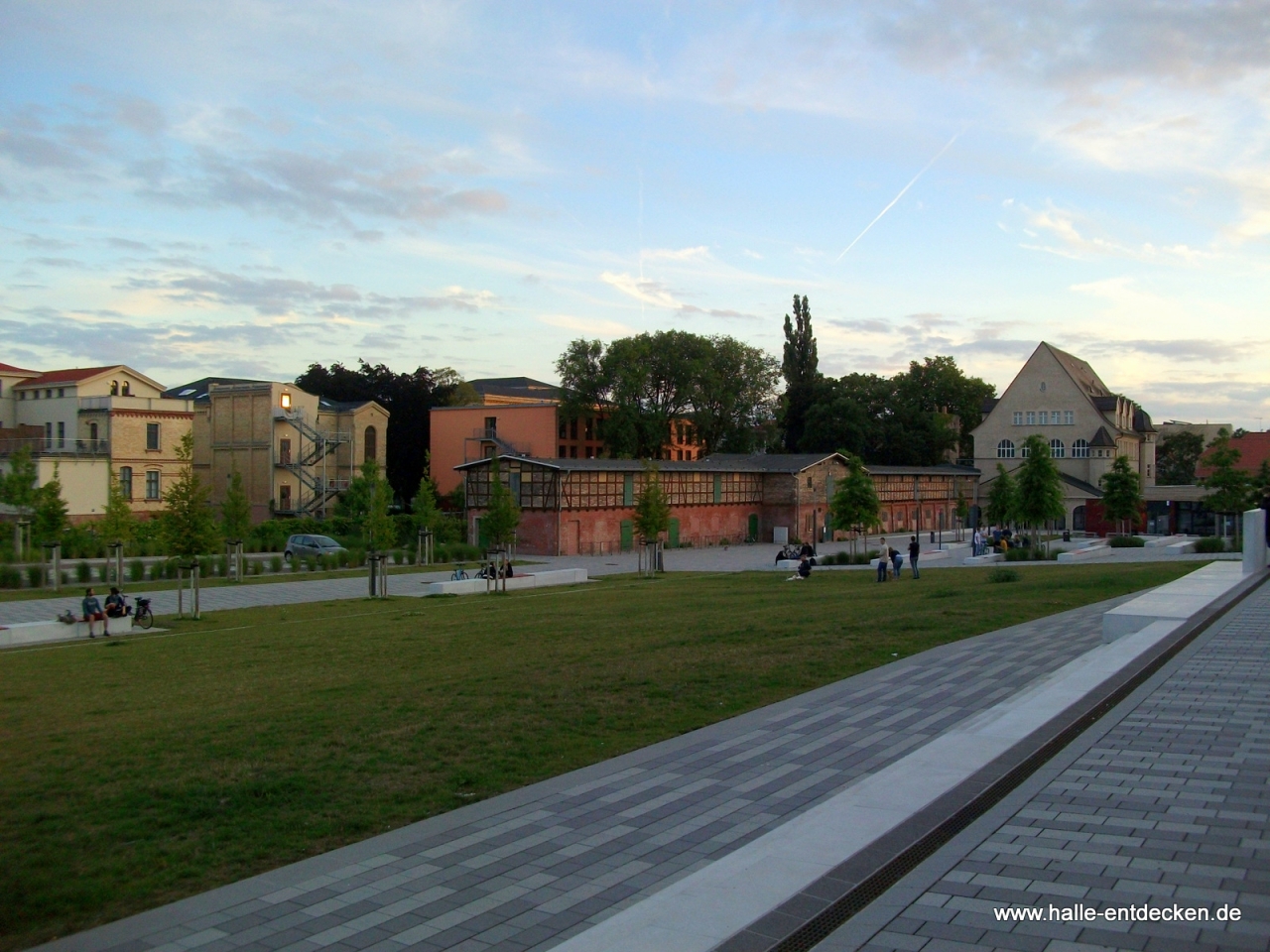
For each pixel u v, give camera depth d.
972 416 114.06
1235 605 20.17
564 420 93.56
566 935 6.75
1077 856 6.98
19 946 6.75
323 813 9.48
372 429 86.81
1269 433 77.06
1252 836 7.34
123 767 11.30
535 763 11.13
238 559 44.62
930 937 5.74
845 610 24.80
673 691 14.80
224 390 80.25
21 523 46.31
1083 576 33.03
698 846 8.45
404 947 6.60
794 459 83.06
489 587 38.78
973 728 10.09
